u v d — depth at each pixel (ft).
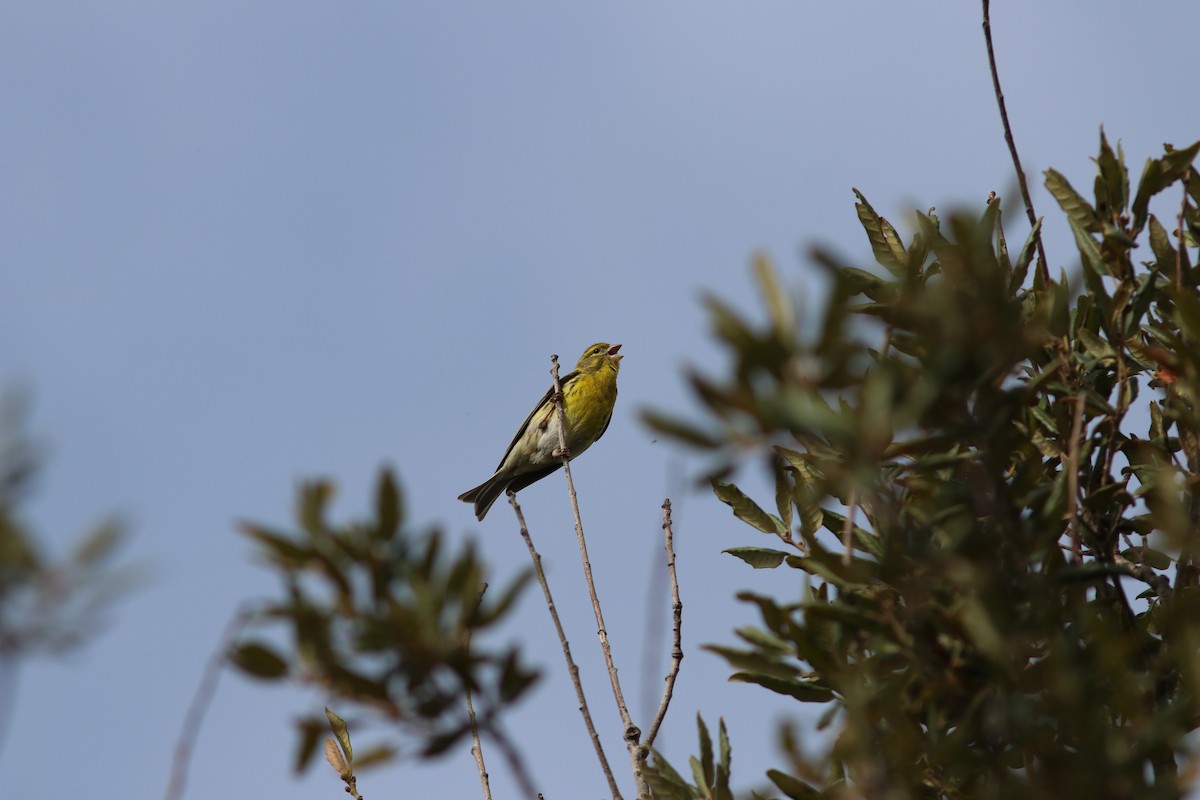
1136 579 26.08
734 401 15.56
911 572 20.90
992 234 22.95
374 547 16.51
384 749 16.65
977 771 20.85
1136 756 18.65
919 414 17.65
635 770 26.50
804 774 20.57
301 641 16.35
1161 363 23.13
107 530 14.53
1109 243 25.52
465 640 16.65
